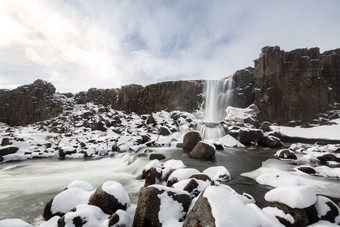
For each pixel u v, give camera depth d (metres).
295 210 3.84
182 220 3.66
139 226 3.51
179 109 27.55
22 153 13.15
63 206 4.35
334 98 21.48
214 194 3.29
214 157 11.30
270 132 18.22
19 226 3.07
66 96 33.47
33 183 7.66
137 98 30.45
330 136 15.78
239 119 20.66
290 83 21.19
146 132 19.44
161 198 3.74
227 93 25.41
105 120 22.98
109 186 4.31
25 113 30.55
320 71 21.64
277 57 21.81
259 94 22.78
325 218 3.78
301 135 16.89
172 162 7.70
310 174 7.60
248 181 7.00
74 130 22.05
